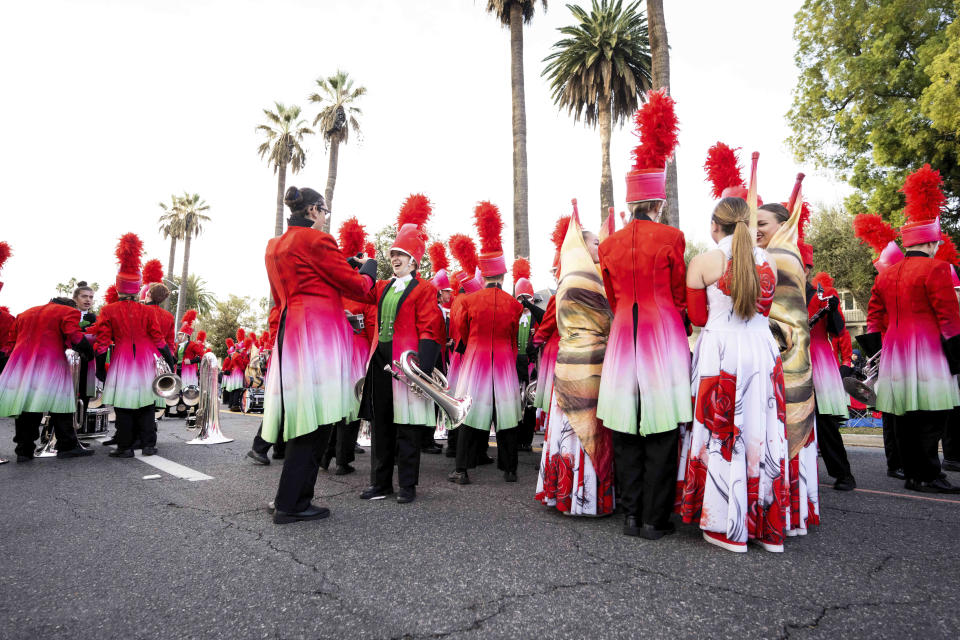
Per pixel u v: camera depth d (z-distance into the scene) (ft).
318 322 11.16
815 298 14.44
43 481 14.79
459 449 15.14
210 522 10.76
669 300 10.32
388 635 6.23
